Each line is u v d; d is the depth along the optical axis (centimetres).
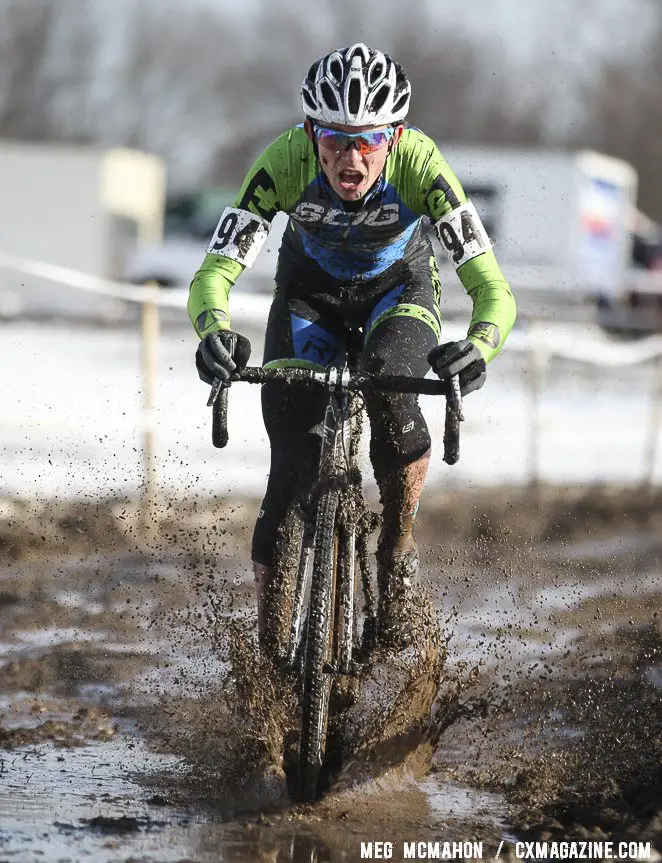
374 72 1039
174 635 1599
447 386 997
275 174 1137
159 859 916
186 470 2728
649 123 12812
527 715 1289
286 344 1187
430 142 1147
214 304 1105
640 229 7712
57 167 7281
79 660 1478
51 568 1962
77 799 1056
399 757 1138
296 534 1138
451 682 1249
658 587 1897
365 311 1216
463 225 1118
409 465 1129
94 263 7294
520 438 3391
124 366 4575
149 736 1234
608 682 1355
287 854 939
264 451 3033
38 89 14538
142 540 2170
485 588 1886
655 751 1154
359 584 1209
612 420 3781
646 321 5938
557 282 5819
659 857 919
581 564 2066
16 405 3441
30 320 6266
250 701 1127
